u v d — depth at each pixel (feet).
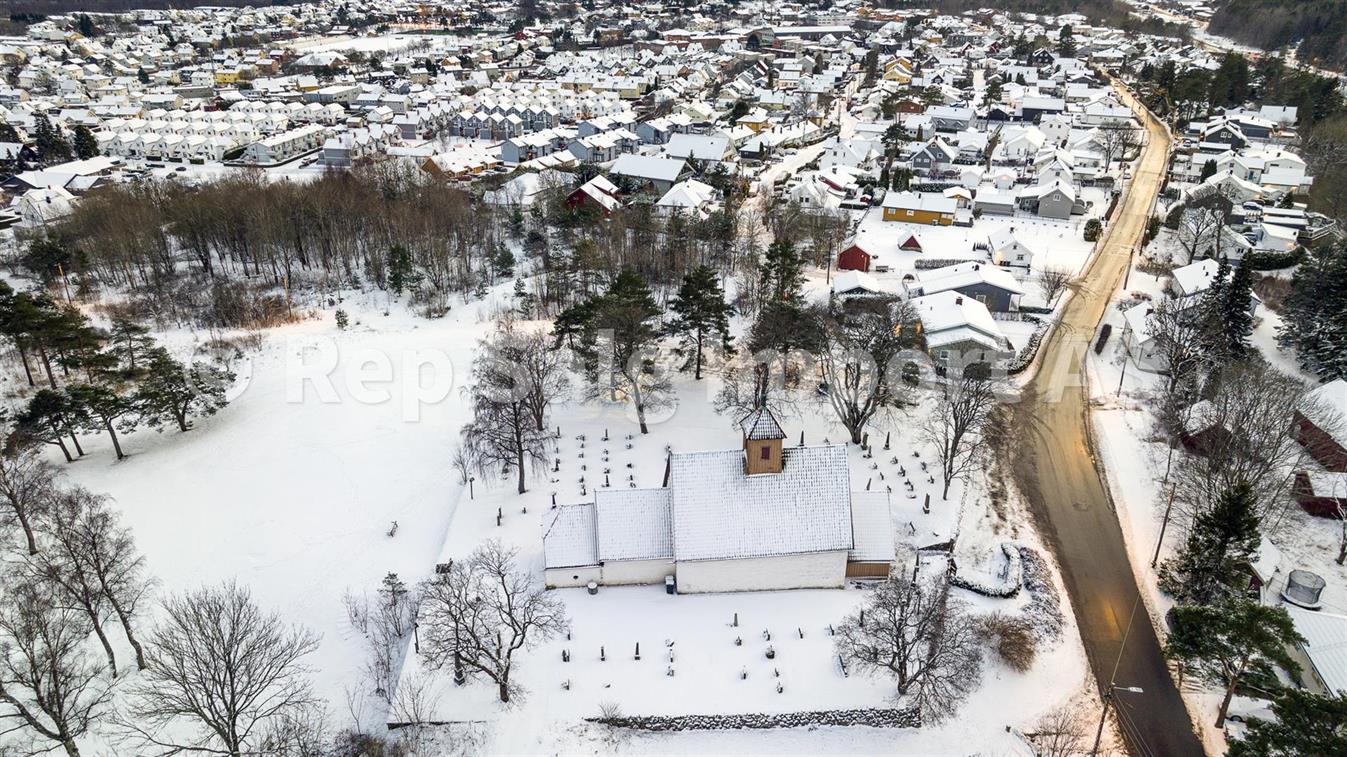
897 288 331.36
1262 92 624.18
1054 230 402.11
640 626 158.30
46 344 241.96
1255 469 188.85
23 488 175.32
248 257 364.38
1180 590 169.37
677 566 162.81
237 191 364.79
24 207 442.50
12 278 346.54
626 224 365.61
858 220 425.28
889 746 138.00
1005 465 216.95
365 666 155.43
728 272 337.11
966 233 400.88
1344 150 457.68
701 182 475.31
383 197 389.60
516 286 325.01
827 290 326.65
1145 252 368.89
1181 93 606.14
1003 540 187.11
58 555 157.38
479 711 142.10
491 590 163.94
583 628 157.58
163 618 164.86
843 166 506.07
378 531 193.47
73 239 356.79
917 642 144.97
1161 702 147.23
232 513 200.54
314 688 150.10
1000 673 151.53
